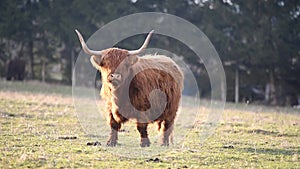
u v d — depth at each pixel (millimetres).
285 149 17672
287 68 57656
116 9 55562
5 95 33719
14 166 13453
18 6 60094
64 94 40625
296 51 56469
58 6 58938
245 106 40812
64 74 61969
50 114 25625
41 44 62250
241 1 57500
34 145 16531
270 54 55406
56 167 13484
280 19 56562
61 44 61469
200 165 14430
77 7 57344
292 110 40812
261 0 56406
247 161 15219
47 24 58812
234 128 22969
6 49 61625
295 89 59219
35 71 64938
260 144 18766
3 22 58531
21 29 59156
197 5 58375
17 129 19781
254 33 56719
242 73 59438
